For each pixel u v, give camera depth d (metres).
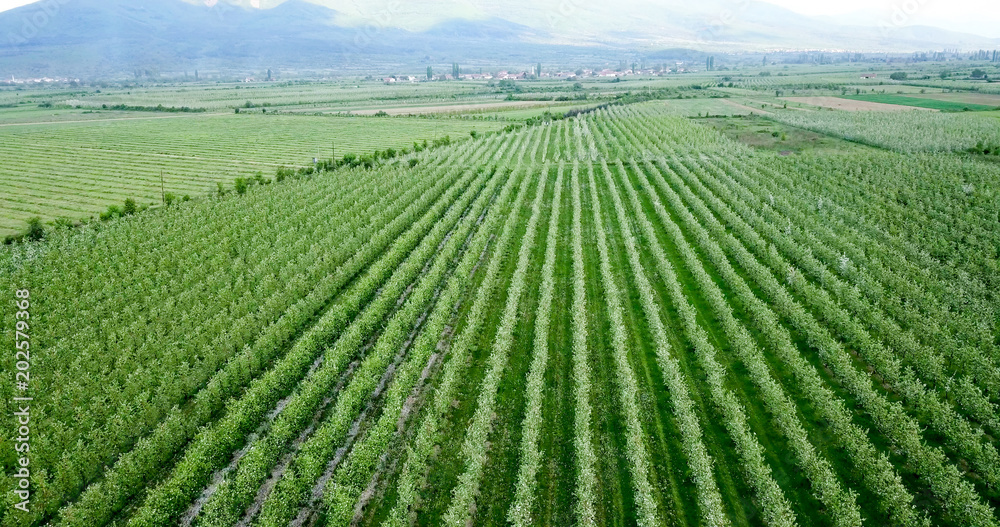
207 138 160.88
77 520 29.31
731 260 65.38
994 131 124.25
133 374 40.94
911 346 42.59
